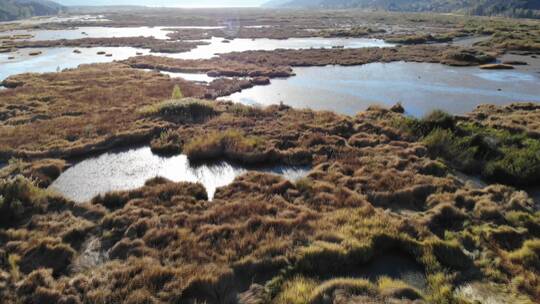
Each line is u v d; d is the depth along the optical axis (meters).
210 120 21.00
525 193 12.31
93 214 11.23
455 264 8.84
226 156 16.47
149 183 13.45
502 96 28.14
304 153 16.28
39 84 30.55
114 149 17.50
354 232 9.85
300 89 30.92
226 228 10.16
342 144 17.62
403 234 9.69
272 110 23.17
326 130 19.38
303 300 7.48
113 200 12.15
